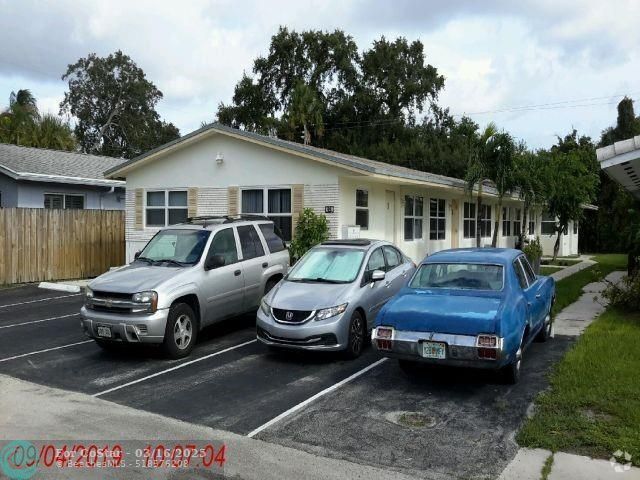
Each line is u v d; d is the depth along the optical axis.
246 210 14.93
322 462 4.72
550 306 8.97
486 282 7.05
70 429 5.55
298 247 13.24
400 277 9.48
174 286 8.16
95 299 8.11
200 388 6.78
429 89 47.22
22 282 15.89
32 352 8.59
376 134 46.38
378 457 4.79
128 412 6.00
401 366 7.26
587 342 8.30
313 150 13.85
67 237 16.97
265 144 14.26
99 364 7.92
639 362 7.11
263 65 48.31
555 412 5.61
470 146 18.23
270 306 7.94
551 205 23.83
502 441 5.07
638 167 11.02
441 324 6.23
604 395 5.93
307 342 7.58
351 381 6.94
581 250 35.69
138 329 7.77
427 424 5.50
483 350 5.99
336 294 7.92
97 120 50.25
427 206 18.89
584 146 32.09
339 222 13.66
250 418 5.77
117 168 16.62
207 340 9.31
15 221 15.71
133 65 50.50
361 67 47.69
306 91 42.84
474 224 23.03
